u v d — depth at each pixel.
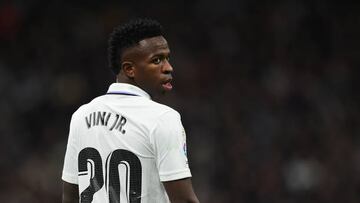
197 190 41.69
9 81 48.28
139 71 13.19
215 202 41.34
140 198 12.90
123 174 12.95
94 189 13.18
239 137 44.38
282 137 45.41
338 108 48.44
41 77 49.06
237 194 41.94
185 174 12.77
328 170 43.88
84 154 13.40
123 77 13.38
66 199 13.92
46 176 42.31
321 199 42.72
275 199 42.00
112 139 13.08
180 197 12.77
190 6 55.06
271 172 42.72
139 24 13.19
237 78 50.38
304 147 44.75
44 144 45.44
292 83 49.62
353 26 54.44
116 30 13.34
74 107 47.97
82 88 49.06
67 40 52.25
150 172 12.91
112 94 13.39
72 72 50.34
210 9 54.78
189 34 53.59
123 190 12.94
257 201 41.91
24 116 46.84
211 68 51.00
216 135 45.03
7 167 43.78
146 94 13.31
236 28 53.88
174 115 13.00
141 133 12.90
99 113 13.36
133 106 13.12
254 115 46.41
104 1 54.50
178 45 52.97
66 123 47.09
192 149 44.06
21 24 52.69
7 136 45.53
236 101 48.03
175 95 47.97
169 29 53.94
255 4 54.81
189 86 49.25
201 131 45.12
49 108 47.69
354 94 50.38
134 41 13.16
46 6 53.47
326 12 54.72
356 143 46.38
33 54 51.31
